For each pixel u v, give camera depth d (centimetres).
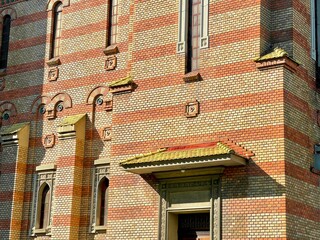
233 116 1805
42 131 2575
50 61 2598
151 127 1967
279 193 1669
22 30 2756
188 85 1920
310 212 1778
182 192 1845
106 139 2356
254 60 1792
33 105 2625
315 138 1898
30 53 2698
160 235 1852
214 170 1778
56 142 2517
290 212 1672
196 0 2002
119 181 1997
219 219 1744
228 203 1744
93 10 2527
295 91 1805
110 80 2400
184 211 1830
